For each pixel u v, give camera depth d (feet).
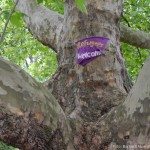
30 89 5.08
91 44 7.36
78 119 6.30
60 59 7.94
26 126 5.09
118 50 7.84
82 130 6.10
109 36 7.73
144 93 5.06
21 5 11.23
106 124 5.87
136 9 19.52
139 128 5.15
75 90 7.27
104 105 6.94
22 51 20.21
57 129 5.49
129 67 20.33
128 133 5.32
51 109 5.33
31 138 5.27
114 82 7.30
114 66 7.43
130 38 11.14
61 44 8.04
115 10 8.02
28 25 10.85
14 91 4.91
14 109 4.90
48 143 5.48
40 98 5.16
